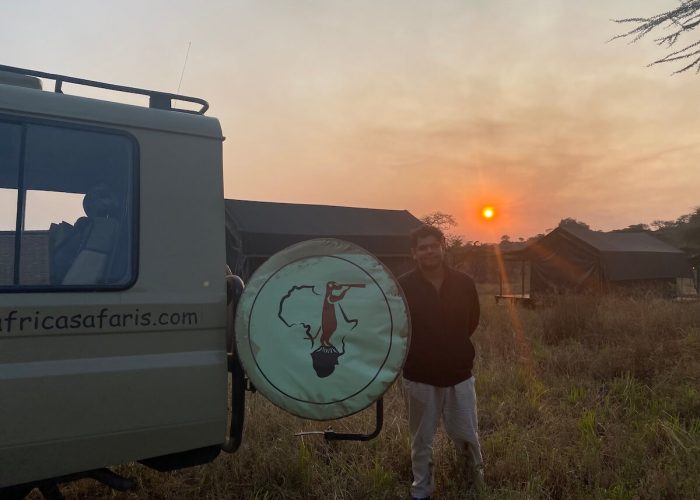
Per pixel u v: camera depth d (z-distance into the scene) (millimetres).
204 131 3270
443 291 3896
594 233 23234
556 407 5949
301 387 3092
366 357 3148
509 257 24406
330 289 3186
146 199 3053
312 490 4094
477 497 3854
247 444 4617
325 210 22688
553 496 4035
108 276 2939
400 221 24219
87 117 2965
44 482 2820
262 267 3176
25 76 3217
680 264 24078
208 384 3064
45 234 2900
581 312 10844
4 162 2826
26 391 2633
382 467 4367
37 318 2697
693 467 4012
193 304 3074
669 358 7902
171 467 3164
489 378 7020
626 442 4684
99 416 2783
